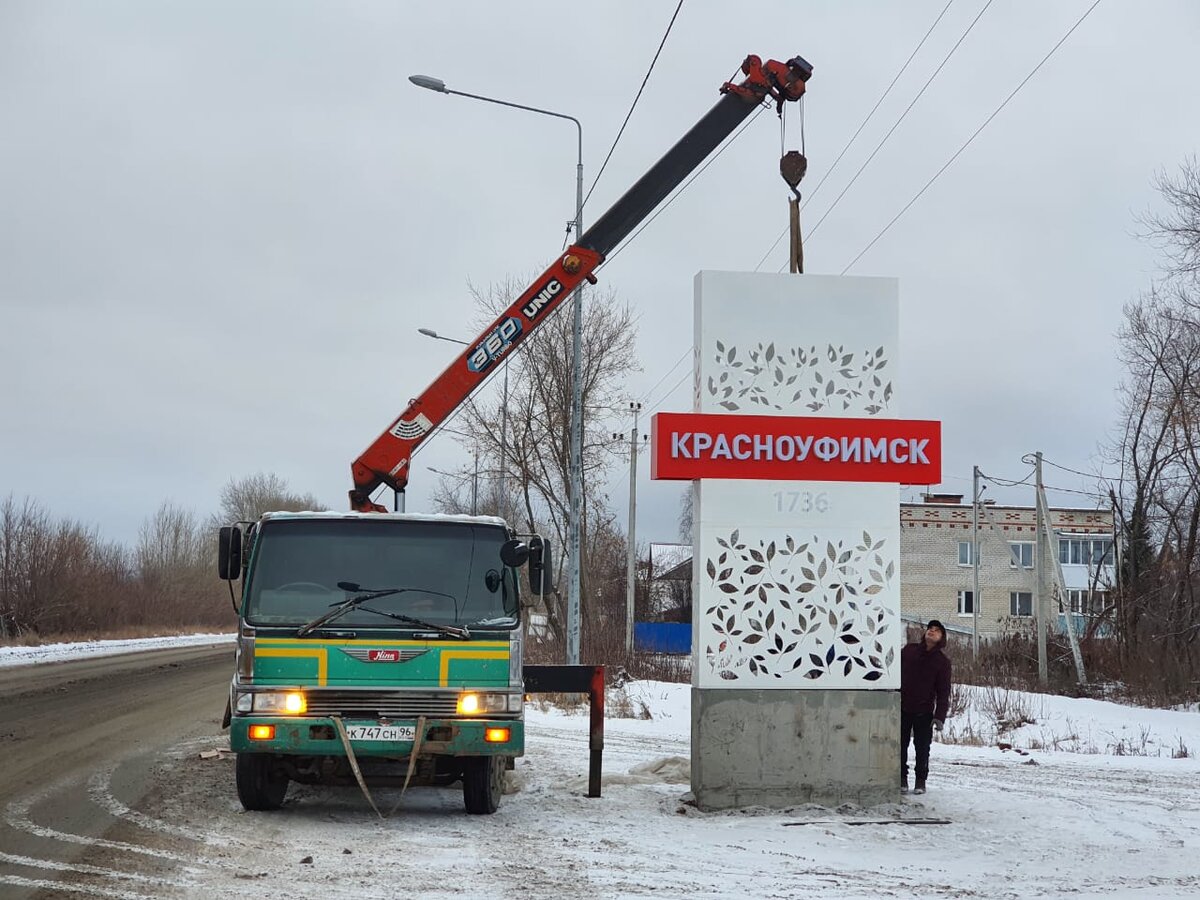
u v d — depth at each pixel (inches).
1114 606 1604.3
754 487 476.1
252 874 315.9
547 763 591.8
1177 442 1427.2
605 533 1972.2
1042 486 1578.5
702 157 622.8
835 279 487.8
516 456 1640.0
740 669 468.8
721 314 482.9
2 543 1900.8
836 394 484.4
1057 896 327.0
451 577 420.8
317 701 400.5
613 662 1391.5
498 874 328.5
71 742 598.2
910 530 2687.0
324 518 426.9
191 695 930.1
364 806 446.9
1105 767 684.7
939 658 522.0
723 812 455.8
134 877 305.3
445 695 405.1
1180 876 362.0
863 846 397.4
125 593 2394.2
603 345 1646.2
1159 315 1433.3
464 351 610.2
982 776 606.9
